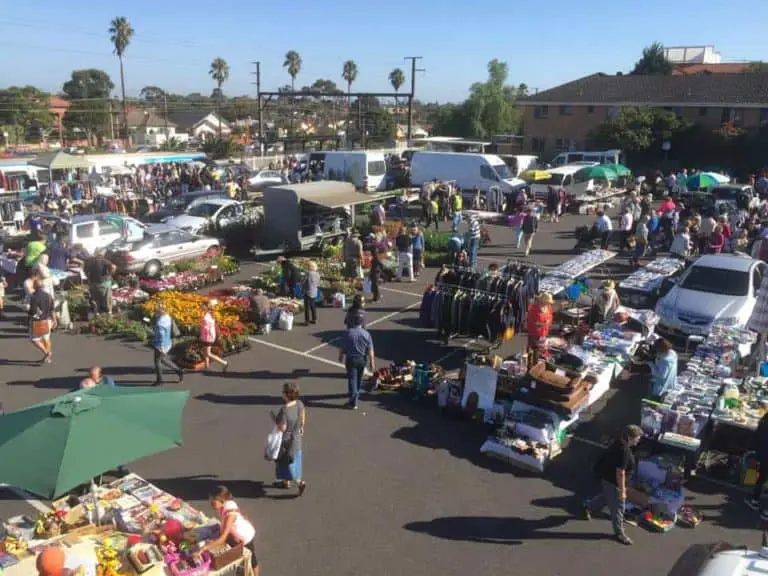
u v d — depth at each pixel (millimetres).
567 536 8062
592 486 9188
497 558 7633
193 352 13258
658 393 10586
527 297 14609
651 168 47469
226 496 6879
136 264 19109
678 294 15281
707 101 47594
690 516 8414
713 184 31500
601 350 12531
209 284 19531
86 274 16422
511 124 68750
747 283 15211
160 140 98312
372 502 8711
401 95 55250
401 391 12188
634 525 8297
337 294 17547
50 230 20344
